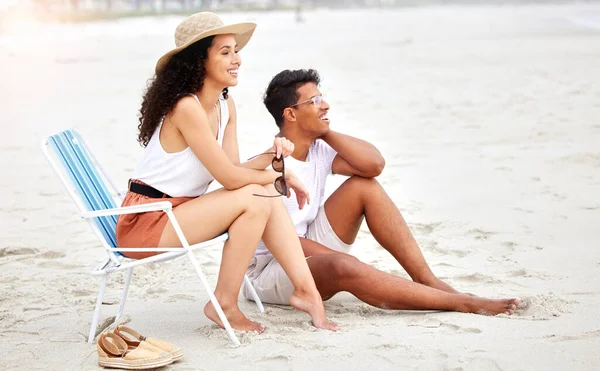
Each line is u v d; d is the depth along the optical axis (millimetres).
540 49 24625
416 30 39062
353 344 3986
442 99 14445
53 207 7828
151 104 4160
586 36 29781
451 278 5125
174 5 109375
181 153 4184
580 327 4086
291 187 4406
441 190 7746
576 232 6090
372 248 5996
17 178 9266
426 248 5934
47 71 23656
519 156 9062
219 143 4410
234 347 4043
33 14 65875
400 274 5332
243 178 4156
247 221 4152
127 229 4223
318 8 107688
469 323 4180
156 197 4254
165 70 4172
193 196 4324
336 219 4773
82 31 49500
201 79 4168
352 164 4672
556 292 4723
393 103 14195
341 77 19016
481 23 44094
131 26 54875
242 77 19500
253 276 4809
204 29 4090
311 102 4578
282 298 4645
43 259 6043
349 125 11977
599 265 5242
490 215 6730
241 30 4180
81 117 14203
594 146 9352
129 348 4020
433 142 10305
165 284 5305
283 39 34719
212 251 6074
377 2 110438
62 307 4883
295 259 4273
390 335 4086
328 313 4566
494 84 16312
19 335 4398
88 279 5469
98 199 4395
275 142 4238
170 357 3824
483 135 10609
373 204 4684
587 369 3584
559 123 11148
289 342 4055
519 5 89312
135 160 10086
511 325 4145
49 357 4047
